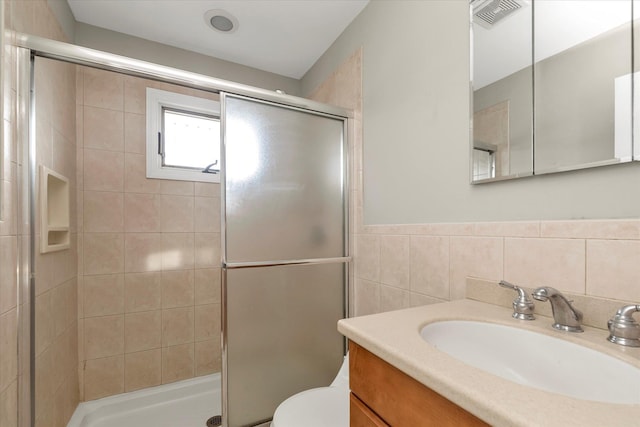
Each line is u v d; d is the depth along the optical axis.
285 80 2.38
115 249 1.78
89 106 1.72
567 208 0.78
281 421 0.96
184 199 1.97
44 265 1.22
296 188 1.53
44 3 1.27
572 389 0.62
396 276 1.36
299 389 1.50
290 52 2.06
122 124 1.80
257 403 1.39
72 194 1.61
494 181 0.95
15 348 1.01
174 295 1.93
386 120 1.45
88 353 1.71
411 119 1.29
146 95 1.87
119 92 1.80
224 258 1.33
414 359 0.53
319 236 1.59
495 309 0.88
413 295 1.26
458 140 1.08
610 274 0.69
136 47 1.88
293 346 1.50
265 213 1.44
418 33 1.27
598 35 0.73
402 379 0.57
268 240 1.44
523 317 0.78
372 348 0.62
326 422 0.95
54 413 1.32
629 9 0.68
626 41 0.68
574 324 0.69
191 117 2.07
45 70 1.25
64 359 1.46
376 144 1.52
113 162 1.78
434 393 0.50
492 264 0.95
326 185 1.62
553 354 0.67
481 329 0.79
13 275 1.00
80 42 1.74
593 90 0.73
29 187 1.06
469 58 1.04
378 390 0.63
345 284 1.65
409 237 1.28
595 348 0.61
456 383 0.45
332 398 1.10
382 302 1.44
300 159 1.55
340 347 1.63
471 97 1.02
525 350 0.72
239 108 1.40
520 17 0.89
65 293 1.48
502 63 0.93
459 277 1.06
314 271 1.57
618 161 0.68
